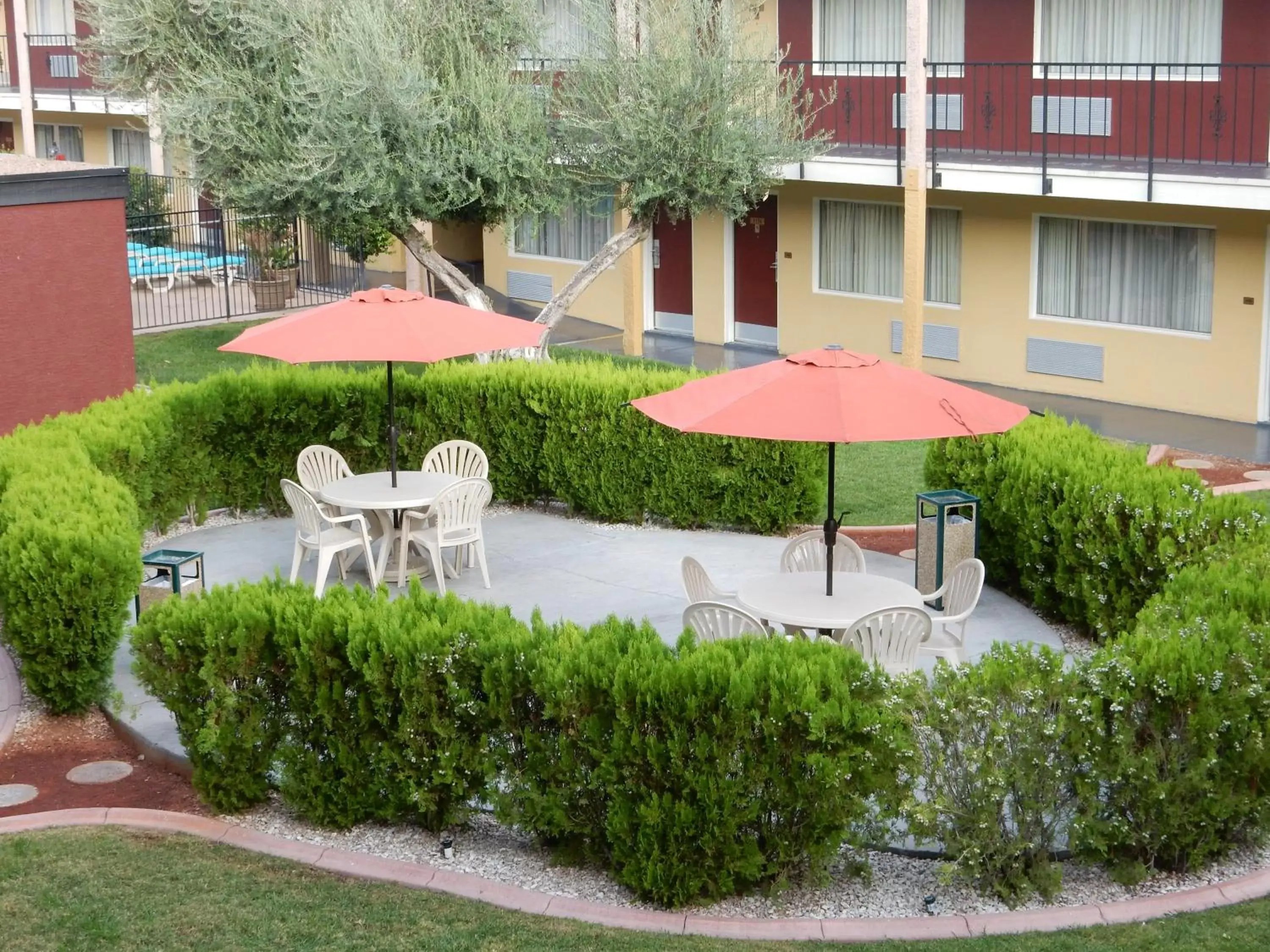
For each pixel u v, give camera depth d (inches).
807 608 341.4
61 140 1350.9
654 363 773.3
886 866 273.1
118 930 244.4
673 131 592.4
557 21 749.9
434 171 582.2
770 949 242.2
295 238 913.5
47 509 367.9
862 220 811.4
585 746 263.9
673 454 499.8
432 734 282.2
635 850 262.2
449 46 609.6
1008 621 412.8
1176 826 261.1
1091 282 722.8
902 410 309.0
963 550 420.2
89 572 343.9
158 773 326.6
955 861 260.7
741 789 255.4
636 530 509.4
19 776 324.8
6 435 534.9
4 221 533.3
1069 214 716.0
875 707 253.6
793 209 834.2
